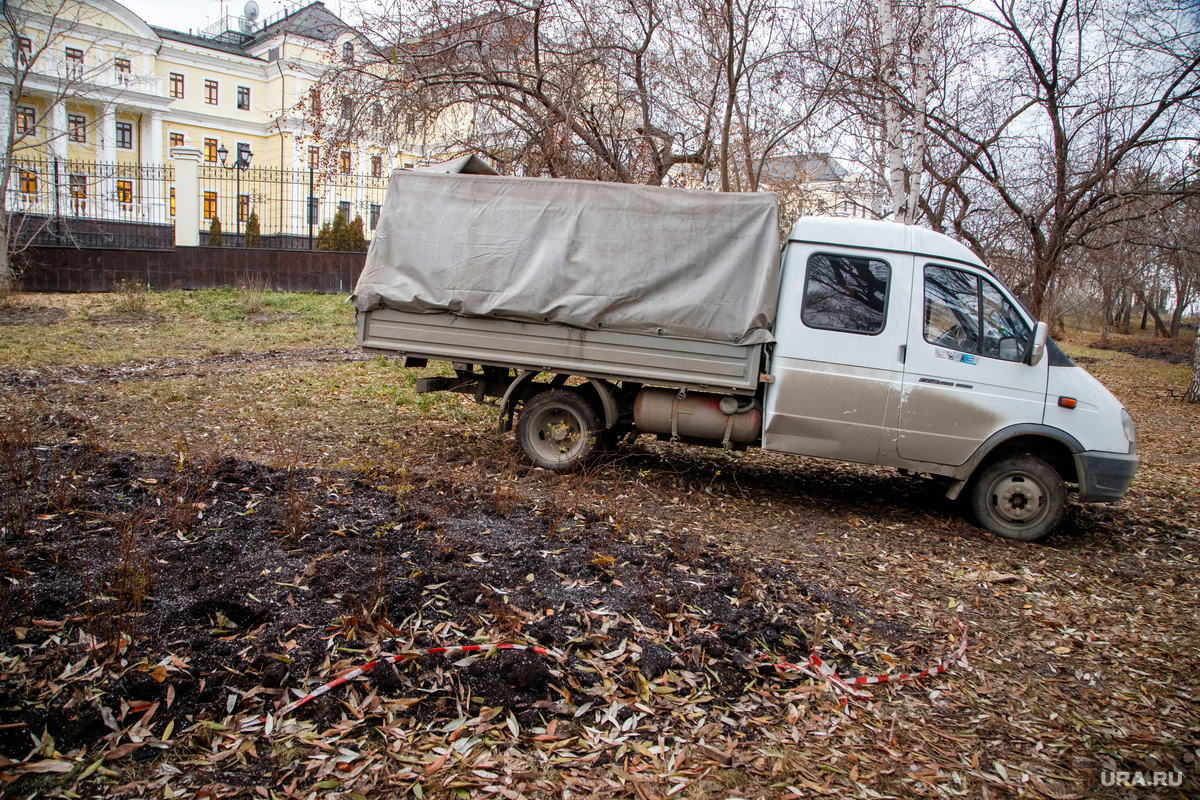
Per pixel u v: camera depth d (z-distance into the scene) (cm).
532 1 1130
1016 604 486
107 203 2428
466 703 302
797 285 639
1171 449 1129
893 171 1085
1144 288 3659
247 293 1856
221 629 335
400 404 969
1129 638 442
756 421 661
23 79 1934
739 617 405
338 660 320
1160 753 321
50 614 332
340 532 452
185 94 4197
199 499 484
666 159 1309
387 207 698
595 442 699
